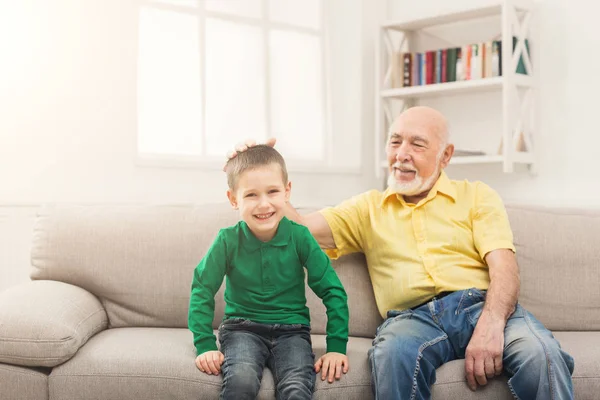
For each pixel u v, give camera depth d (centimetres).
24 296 226
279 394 193
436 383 200
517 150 423
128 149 383
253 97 464
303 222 244
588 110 416
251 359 199
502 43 417
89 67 368
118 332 239
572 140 422
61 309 222
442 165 246
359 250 251
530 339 198
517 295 219
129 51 382
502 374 202
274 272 216
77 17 364
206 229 257
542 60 433
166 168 400
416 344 204
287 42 483
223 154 450
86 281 252
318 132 502
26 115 349
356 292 248
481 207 238
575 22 419
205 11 437
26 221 350
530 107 433
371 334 246
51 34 356
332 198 480
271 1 472
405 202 243
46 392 209
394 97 480
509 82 413
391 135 245
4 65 343
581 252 246
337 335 209
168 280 251
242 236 219
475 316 216
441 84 445
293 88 487
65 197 361
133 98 384
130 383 204
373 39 501
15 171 346
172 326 252
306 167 462
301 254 219
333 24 502
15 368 209
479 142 461
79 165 365
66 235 255
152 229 256
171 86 425
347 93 500
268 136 470
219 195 427
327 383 199
